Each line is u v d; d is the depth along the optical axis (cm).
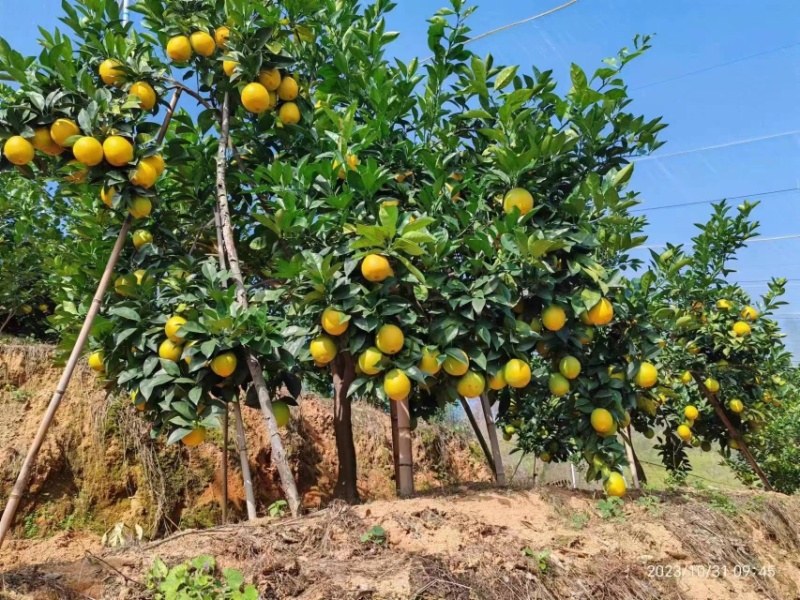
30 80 351
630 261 505
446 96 491
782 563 416
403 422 447
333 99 507
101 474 672
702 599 331
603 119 446
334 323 356
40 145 349
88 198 490
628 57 439
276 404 404
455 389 404
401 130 482
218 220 437
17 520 615
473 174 458
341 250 379
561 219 427
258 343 360
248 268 531
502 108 411
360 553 311
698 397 729
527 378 388
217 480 738
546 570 312
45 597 266
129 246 461
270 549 305
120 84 389
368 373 372
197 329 356
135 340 392
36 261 803
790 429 819
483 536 337
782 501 515
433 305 414
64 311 452
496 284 376
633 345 433
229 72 411
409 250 357
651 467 1245
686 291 652
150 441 714
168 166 480
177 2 414
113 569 289
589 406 426
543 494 413
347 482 471
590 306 391
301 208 413
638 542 366
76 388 716
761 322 699
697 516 412
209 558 289
